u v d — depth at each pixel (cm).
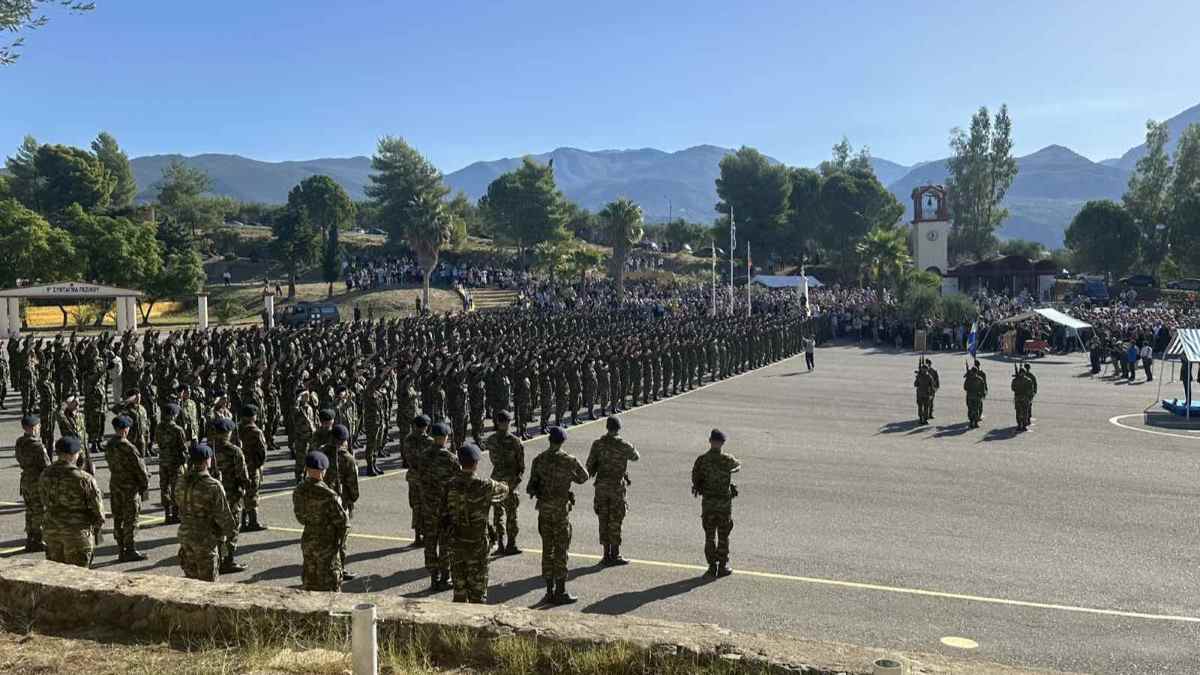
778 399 3169
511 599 1093
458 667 740
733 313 5925
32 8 1484
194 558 1003
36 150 11006
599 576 1191
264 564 1234
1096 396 3219
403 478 1856
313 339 3509
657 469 1925
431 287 7544
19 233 6406
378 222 10938
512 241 10269
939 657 719
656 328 4106
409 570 1215
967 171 10694
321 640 767
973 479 1822
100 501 1053
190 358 2784
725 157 11156
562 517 1084
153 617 803
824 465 1967
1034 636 984
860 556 1286
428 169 10244
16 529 1401
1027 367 2475
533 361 2477
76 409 1580
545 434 2438
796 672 679
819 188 11012
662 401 3130
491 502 1007
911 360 4731
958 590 1139
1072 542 1361
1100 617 1044
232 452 1241
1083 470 1916
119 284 6838
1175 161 9638
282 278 9231
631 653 714
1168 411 2816
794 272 10475
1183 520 1490
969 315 5494
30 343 2820
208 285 8300
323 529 970
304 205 10219
